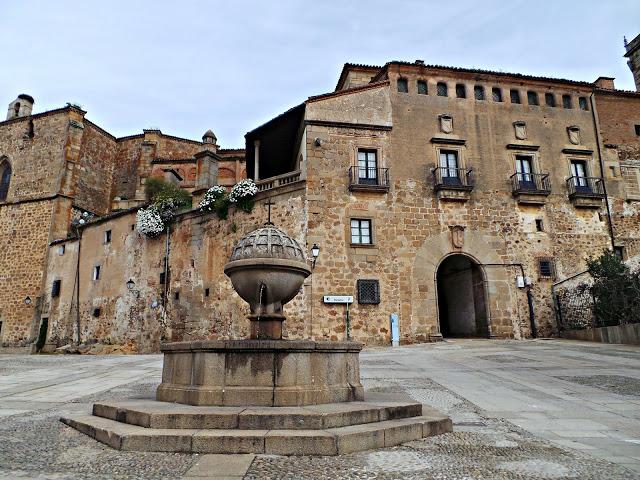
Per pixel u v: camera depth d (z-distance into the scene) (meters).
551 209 25.31
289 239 8.02
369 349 20.25
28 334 32.38
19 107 39.53
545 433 6.20
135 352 26.12
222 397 6.07
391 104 24.72
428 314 22.34
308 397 6.14
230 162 37.91
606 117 28.72
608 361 13.80
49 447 5.28
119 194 40.66
